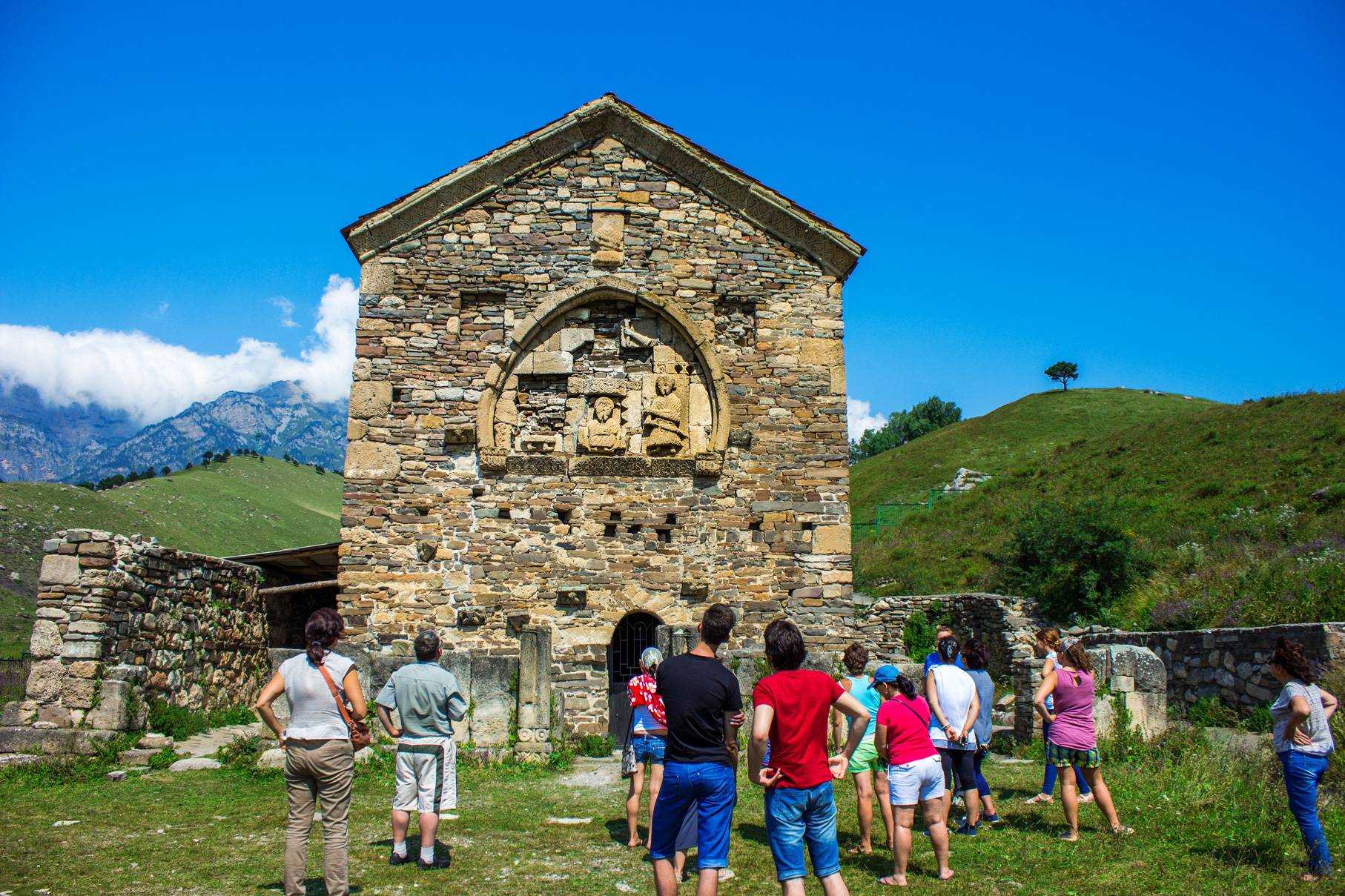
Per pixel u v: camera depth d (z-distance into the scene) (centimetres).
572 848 858
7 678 1609
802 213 1709
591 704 1555
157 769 1256
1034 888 732
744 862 817
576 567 1602
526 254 1683
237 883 740
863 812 852
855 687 876
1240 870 753
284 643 2303
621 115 1711
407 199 1658
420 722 805
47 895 706
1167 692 1537
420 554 1585
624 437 1658
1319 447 2750
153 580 1504
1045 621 2198
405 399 1628
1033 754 1409
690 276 1702
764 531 1639
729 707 614
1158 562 2303
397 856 798
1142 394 6625
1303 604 1603
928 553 3266
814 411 1683
